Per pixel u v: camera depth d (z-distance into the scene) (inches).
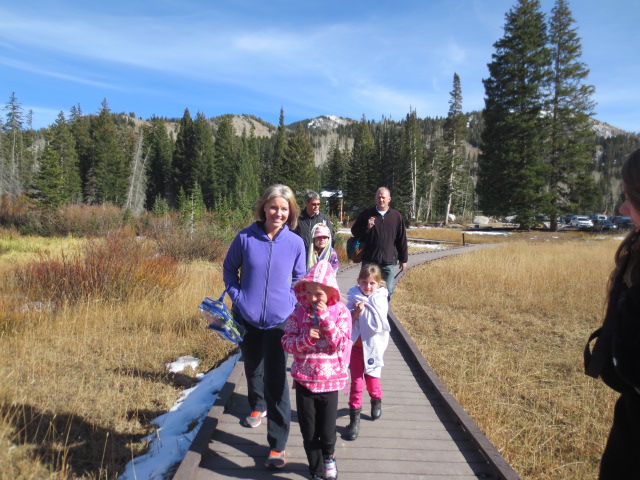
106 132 2536.9
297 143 2659.9
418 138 2566.4
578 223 1758.1
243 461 136.9
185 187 2829.7
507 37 1520.7
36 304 333.1
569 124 1526.8
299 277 146.0
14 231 1048.2
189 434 165.2
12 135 2573.8
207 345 279.0
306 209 215.2
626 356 58.1
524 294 462.6
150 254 487.5
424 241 1322.6
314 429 123.0
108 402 195.3
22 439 158.2
